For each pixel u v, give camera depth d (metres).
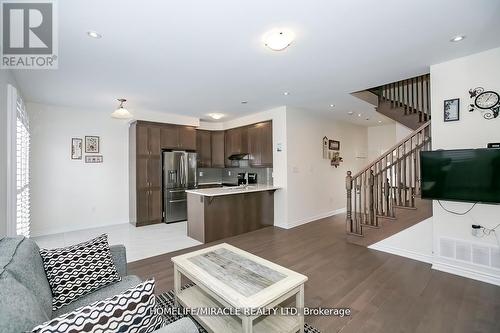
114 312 0.96
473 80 2.69
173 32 2.15
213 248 2.49
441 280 2.69
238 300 1.52
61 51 2.46
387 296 2.37
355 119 6.39
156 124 5.52
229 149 6.53
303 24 2.06
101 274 1.70
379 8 1.85
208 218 4.19
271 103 4.77
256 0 1.74
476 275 2.69
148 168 5.39
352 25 2.08
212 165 6.75
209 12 1.87
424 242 3.22
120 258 1.94
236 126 6.32
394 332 1.87
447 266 2.89
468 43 2.43
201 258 2.21
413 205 3.32
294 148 5.20
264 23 2.03
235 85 3.62
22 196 3.12
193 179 5.99
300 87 3.75
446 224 2.90
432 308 2.17
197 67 2.93
